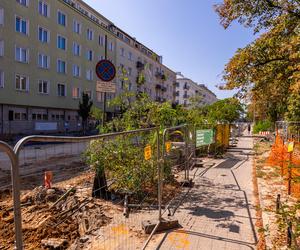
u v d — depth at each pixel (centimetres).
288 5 770
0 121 2731
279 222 392
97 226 503
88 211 557
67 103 3581
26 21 2956
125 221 527
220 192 746
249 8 802
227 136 1902
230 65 856
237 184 840
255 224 522
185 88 9762
